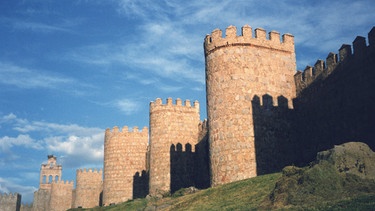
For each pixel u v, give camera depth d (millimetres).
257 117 41812
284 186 26094
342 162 25766
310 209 22422
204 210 30016
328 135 39844
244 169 39500
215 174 40812
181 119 60938
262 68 43781
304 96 43688
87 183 84812
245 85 42344
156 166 58531
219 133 41406
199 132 60875
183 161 58969
